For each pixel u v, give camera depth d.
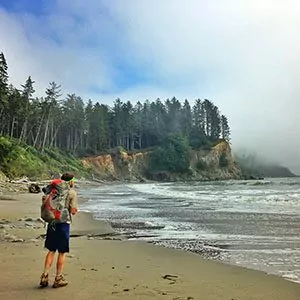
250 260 9.24
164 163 152.25
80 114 134.88
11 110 92.88
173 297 5.92
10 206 24.41
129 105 163.12
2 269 7.72
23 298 5.76
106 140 147.75
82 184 88.75
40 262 8.44
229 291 6.35
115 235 13.77
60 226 6.52
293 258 9.45
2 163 67.50
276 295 6.14
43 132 116.88
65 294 5.98
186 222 17.22
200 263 8.73
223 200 31.78
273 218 17.83
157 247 10.93
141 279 7.11
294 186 73.38
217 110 178.62
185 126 178.88
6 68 81.12
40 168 80.38
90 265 8.41
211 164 161.75
